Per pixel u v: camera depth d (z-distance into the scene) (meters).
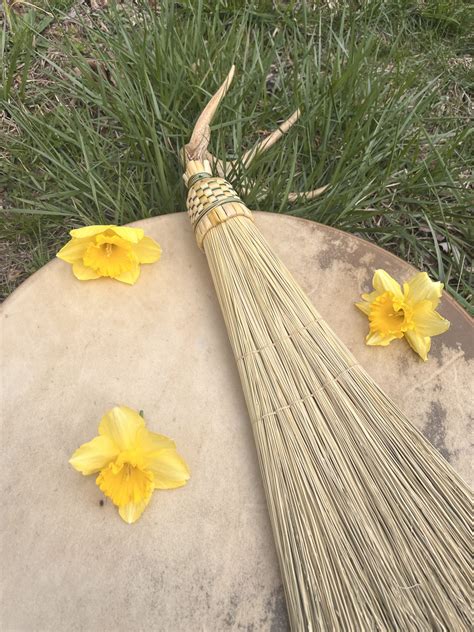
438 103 0.75
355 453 0.37
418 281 0.44
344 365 0.40
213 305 0.46
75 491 0.39
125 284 0.46
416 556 0.34
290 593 0.35
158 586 0.37
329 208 0.64
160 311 0.46
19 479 0.39
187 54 0.70
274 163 0.65
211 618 0.36
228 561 0.37
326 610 0.33
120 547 0.38
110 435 0.39
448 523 0.36
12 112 0.68
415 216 0.67
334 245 0.48
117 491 0.38
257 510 0.39
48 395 0.42
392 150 0.65
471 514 0.36
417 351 0.43
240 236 0.44
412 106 0.73
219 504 0.39
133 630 0.35
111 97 0.70
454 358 0.44
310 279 0.47
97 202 0.61
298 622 0.34
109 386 0.43
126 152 0.65
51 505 0.39
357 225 0.66
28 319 0.44
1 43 0.73
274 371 0.40
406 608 0.33
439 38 0.82
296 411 0.38
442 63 0.79
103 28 0.77
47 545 0.38
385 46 0.80
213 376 0.43
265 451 0.38
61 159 0.65
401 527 0.35
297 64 0.71
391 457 0.37
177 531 0.38
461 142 0.72
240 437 0.41
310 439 0.37
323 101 0.67
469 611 0.33
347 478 0.36
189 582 0.37
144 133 0.65
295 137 0.68
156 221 0.49
